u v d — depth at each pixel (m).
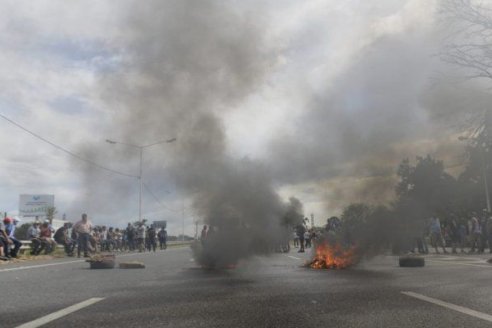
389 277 9.55
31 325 4.85
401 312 5.46
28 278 9.74
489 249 21.83
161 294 7.13
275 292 7.29
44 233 20.45
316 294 7.03
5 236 16.30
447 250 24.14
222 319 5.12
